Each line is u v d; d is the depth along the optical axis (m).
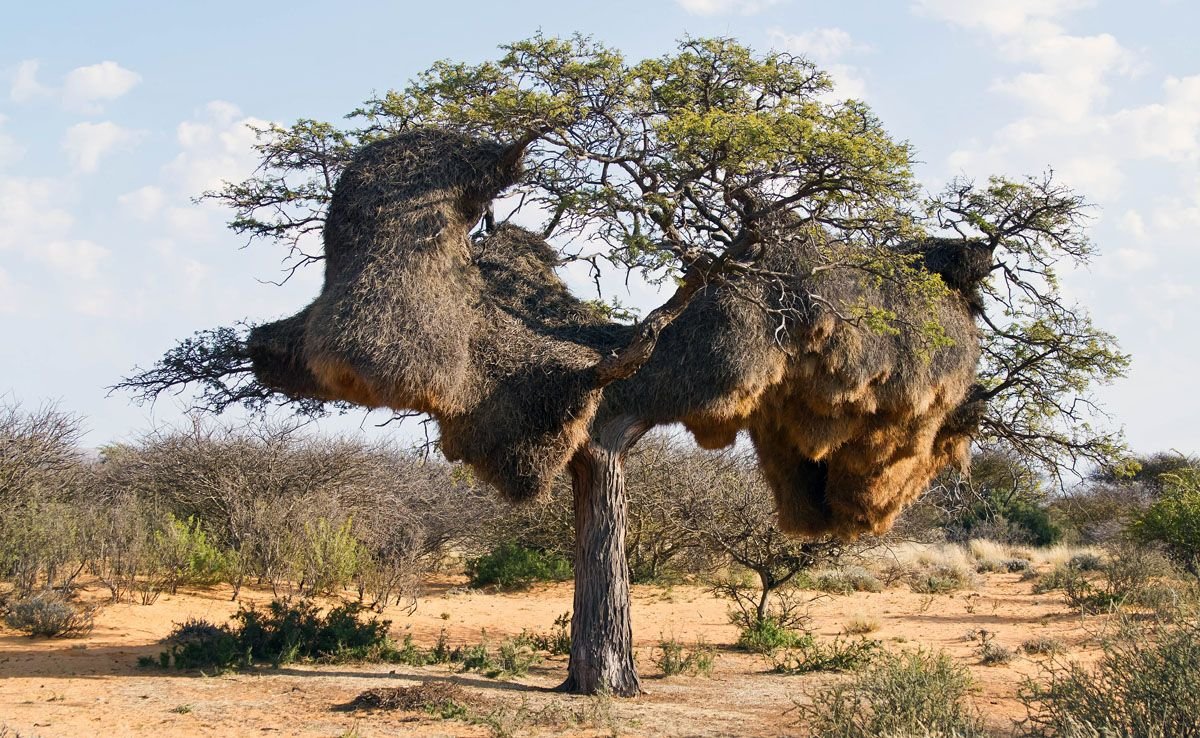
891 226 12.04
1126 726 7.64
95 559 19.20
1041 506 43.16
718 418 12.25
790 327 12.38
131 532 19.58
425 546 26.31
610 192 10.80
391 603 21.59
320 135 12.59
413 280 10.80
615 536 12.48
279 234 12.83
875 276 12.53
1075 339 14.72
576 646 12.42
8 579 17.84
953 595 26.09
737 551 19.34
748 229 11.80
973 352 14.08
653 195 11.01
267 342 12.33
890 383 13.08
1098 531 39.34
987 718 10.40
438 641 16.64
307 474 24.81
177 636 15.25
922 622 20.97
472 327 11.45
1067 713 7.89
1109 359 14.59
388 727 10.01
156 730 9.73
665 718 10.87
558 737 9.84
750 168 11.49
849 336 12.50
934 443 15.29
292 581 20.86
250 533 21.61
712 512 19.70
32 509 18.31
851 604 24.28
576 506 12.70
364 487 25.47
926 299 12.10
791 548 18.41
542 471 11.40
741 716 11.16
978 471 20.09
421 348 10.59
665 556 26.72
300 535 21.17
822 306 12.20
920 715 8.44
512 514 26.36
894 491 14.69
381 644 14.93
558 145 11.33
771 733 10.17
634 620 21.33
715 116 10.92
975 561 34.97
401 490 26.59
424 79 12.10
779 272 12.09
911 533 28.89
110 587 18.59
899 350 13.02
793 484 15.19
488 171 11.52
